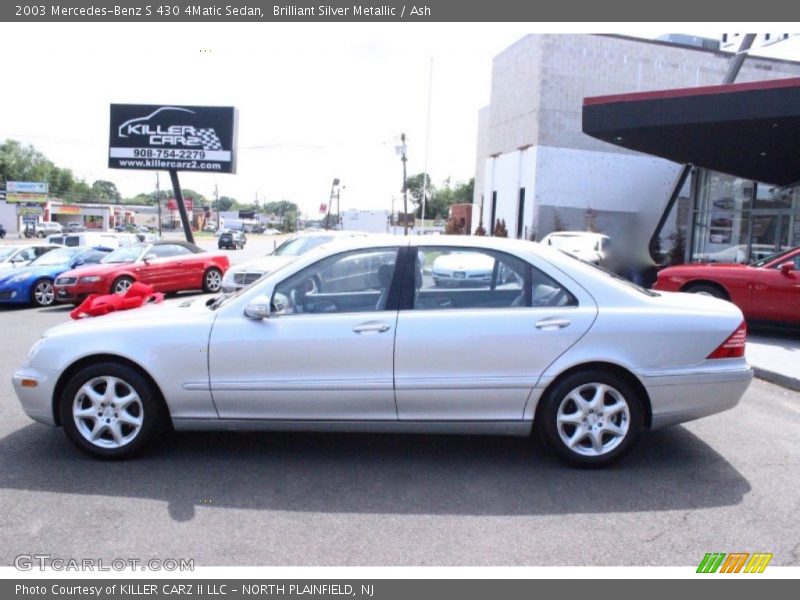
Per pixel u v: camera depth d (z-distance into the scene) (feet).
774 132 42.11
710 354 14.56
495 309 14.65
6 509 12.88
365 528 12.23
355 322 14.57
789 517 12.76
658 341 14.40
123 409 15.16
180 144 78.84
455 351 14.38
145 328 14.97
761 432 17.79
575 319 14.43
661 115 41.32
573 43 85.10
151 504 13.15
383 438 17.15
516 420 14.66
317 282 15.17
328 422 14.87
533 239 86.02
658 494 13.73
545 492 13.80
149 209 347.77
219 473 14.75
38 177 337.52
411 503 13.28
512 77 93.45
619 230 87.86
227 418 14.97
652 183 88.07
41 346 15.26
